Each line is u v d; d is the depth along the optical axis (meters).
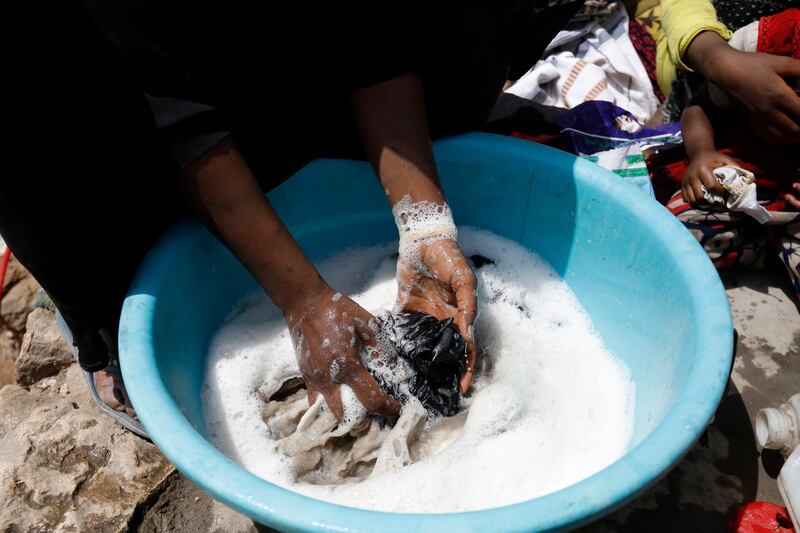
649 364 1.10
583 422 1.09
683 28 1.47
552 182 1.25
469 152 1.29
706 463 1.19
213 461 0.79
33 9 0.86
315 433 1.05
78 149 0.95
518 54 1.35
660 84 1.80
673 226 1.08
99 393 1.23
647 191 1.39
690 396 0.83
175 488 1.16
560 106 1.79
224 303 1.25
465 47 1.18
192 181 0.97
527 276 1.34
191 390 1.08
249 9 1.01
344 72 1.15
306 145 1.22
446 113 1.28
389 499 0.96
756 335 1.40
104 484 1.15
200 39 0.95
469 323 1.09
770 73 1.31
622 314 1.21
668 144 1.56
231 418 1.11
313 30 1.10
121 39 0.88
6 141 0.88
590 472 1.00
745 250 1.46
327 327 1.00
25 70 0.88
